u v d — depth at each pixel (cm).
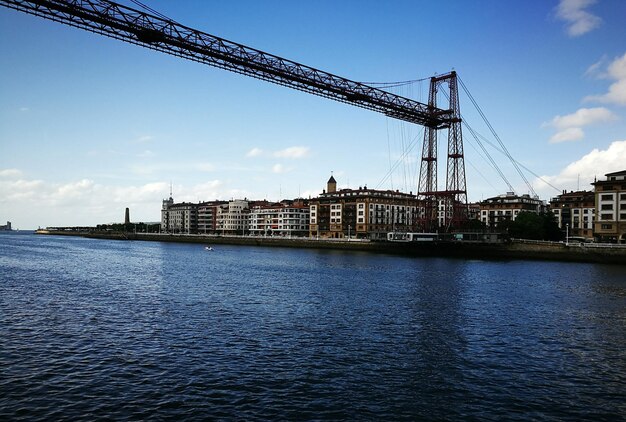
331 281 6062
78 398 2002
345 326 3406
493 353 2781
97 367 2400
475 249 11275
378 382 2267
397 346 2894
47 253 11331
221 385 2178
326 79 7700
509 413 1952
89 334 3064
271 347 2819
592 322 3656
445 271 7581
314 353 2712
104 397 2017
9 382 2166
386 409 1962
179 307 4066
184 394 2066
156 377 2269
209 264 8688
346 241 14288
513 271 7688
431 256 11594
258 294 4872
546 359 2677
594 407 2027
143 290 5084
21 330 3134
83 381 2202
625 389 2236
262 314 3800
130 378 2248
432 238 11500
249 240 17475
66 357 2561
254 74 6881
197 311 3891
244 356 2625
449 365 2542
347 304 4309
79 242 19812
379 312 3941
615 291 5362
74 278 6094
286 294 4891
